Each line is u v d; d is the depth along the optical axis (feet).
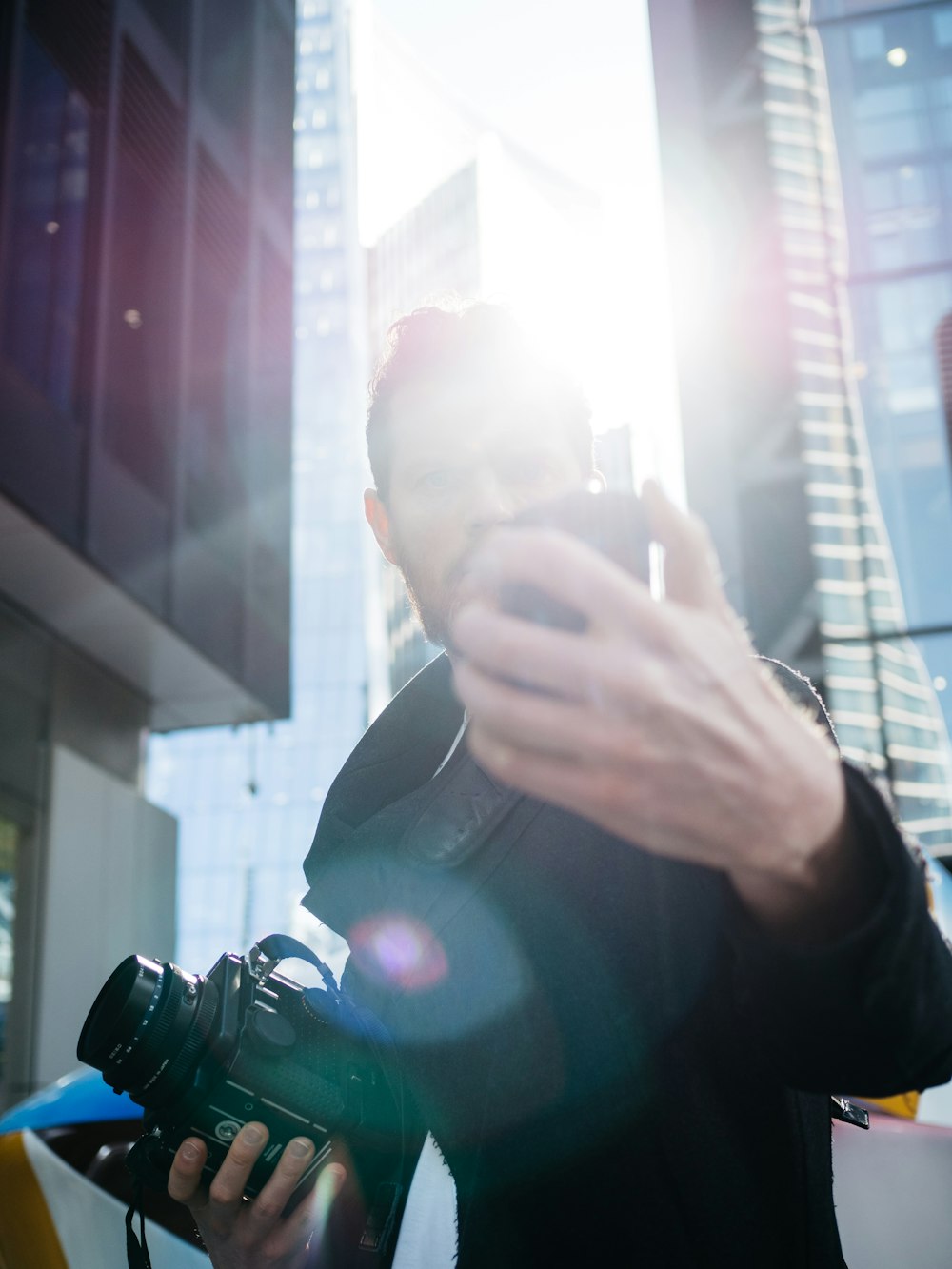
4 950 25.11
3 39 23.11
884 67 29.91
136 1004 2.44
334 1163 2.54
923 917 1.43
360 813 2.88
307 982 2.98
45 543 23.16
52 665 27.40
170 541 27.58
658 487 1.16
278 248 35.73
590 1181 2.06
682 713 1.09
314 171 159.53
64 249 25.05
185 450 28.94
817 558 26.32
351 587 137.90
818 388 27.86
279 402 34.83
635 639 1.07
